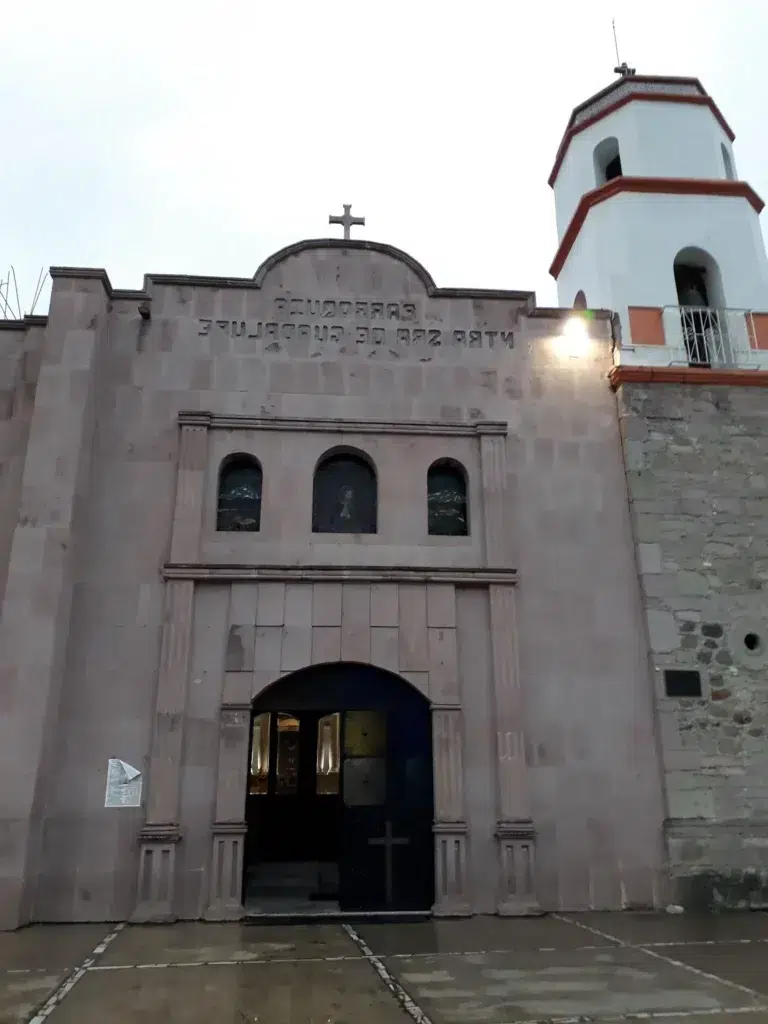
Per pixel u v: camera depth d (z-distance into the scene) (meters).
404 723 11.48
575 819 11.16
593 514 12.61
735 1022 5.92
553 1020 5.98
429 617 11.69
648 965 7.70
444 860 10.69
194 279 13.12
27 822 9.88
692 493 12.75
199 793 10.71
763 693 11.87
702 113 16.47
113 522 11.77
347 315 13.27
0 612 11.30
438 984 7.00
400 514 12.27
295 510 12.11
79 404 11.70
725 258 15.19
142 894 10.12
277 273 13.37
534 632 11.92
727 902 10.81
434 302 13.51
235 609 11.46
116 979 7.21
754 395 13.38
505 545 12.17
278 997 6.57
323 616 11.56
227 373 12.73
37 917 10.04
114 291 12.88
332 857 14.75
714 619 12.13
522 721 11.40
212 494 12.09
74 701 10.92
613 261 15.05
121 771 10.69
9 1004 6.39
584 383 13.34
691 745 11.48
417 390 12.98
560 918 10.33
